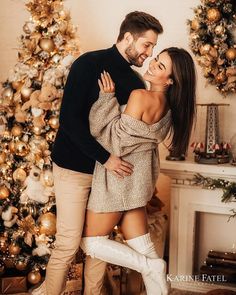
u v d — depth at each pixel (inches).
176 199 113.0
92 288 96.0
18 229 105.3
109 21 127.3
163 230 112.4
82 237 89.6
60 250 88.4
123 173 83.6
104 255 87.4
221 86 115.2
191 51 120.5
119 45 85.5
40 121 98.3
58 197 87.8
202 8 111.7
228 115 118.2
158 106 82.6
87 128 81.4
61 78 98.3
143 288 111.7
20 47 118.6
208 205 110.6
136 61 85.6
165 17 122.6
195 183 109.5
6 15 135.6
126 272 106.5
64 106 81.7
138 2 124.5
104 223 86.5
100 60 83.4
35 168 100.5
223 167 105.6
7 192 103.6
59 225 88.4
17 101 100.4
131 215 88.7
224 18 109.7
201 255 119.4
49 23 100.3
